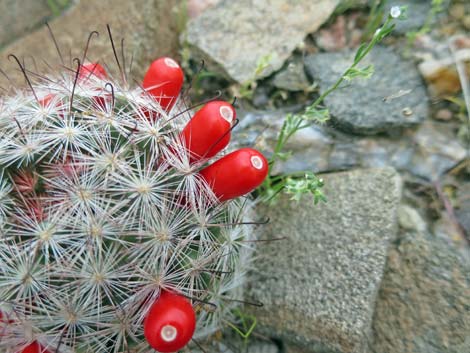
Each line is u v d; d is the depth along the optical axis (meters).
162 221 0.09
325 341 0.13
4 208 0.09
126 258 0.09
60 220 0.09
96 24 0.18
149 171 0.09
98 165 0.09
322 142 0.16
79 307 0.09
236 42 0.18
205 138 0.10
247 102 0.17
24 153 0.09
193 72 0.18
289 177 0.14
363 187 0.14
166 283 0.09
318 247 0.14
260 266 0.14
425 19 0.17
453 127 0.15
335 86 0.13
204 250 0.10
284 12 0.18
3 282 0.09
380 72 0.16
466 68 0.16
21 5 0.21
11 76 0.17
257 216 0.14
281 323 0.13
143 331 0.10
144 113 0.10
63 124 0.10
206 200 0.10
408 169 0.15
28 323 0.09
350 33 0.18
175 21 0.19
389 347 0.13
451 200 0.14
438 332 0.12
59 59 0.18
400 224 0.14
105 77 0.12
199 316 0.11
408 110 0.15
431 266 0.13
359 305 0.13
